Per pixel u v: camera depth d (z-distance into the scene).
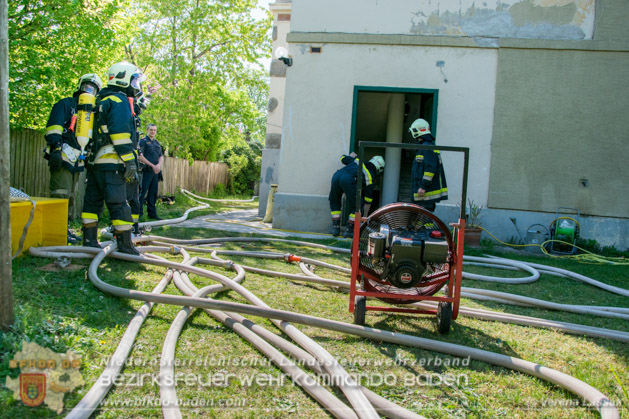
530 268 6.46
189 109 18.30
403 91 9.36
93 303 3.55
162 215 10.24
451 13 9.29
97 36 7.32
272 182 12.62
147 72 19.28
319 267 5.99
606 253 8.85
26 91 6.96
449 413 2.45
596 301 5.20
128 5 8.26
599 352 3.53
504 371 3.02
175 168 16.16
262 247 7.04
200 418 2.22
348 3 9.48
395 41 9.34
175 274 4.52
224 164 24.62
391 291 3.85
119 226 4.99
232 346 3.08
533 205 9.15
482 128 9.23
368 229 3.83
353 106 9.45
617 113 9.01
